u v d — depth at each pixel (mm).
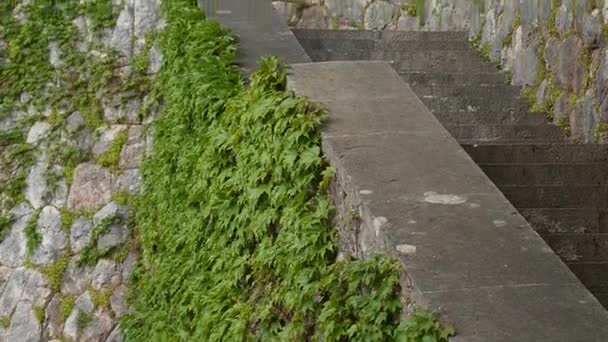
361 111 4891
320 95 5098
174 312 6840
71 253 9164
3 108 9273
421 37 9055
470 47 8914
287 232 4590
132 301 9000
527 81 7918
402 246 3543
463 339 3004
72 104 9336
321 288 4043
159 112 9328
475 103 7668
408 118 4824
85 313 9055
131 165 9305
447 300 3195
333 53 8508
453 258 3453
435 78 8117
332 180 4414
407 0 10883
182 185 6941
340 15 11078
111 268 9141
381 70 5539
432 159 4328
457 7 9680
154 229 8344
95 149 9305
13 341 9000
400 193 3990
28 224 9156
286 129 4805
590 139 6824
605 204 5656
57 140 9289
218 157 5727
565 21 7320
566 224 5469
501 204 3887
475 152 6113
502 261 3436
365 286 3666
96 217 9195
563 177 5891
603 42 6695
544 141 7078
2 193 9195
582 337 2990
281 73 5496
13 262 9141
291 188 4699
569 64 7223
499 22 8609
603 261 5203
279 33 7059
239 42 6852
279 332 4516
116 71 9398
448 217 3764
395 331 3240
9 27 9445
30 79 9336
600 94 6703
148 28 9453
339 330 3627
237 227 5340
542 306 3156
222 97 6062
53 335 9047
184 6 8070
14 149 9234
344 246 4195
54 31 9422
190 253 6473
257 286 4969
